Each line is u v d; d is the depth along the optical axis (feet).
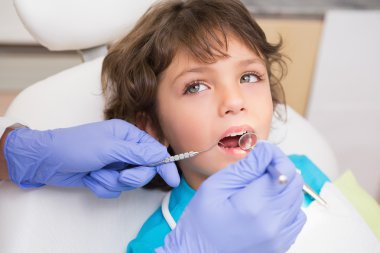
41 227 2.45
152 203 3.01
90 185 2.57
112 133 2.55
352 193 3.40
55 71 6.01
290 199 2.05
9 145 2.49
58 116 2.93
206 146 2.46
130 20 3.20
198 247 2.10
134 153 2.43
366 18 5.19
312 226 2.60
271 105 2.63
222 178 2.09
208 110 2.43
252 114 2.48
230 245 2.07
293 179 2.07
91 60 3.34
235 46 2.50
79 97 3.02
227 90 2.42
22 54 5.77
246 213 1.99
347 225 2.67
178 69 2.51
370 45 5.32
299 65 5.48
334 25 5.20
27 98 2.99
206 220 2.06
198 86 2.50
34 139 2.47
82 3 2.96
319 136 3.64
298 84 5.62
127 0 3.14
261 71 2.62
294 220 2.19
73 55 6.00
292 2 5.50
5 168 2.54
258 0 5.53
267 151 2.05
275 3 5.42
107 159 2.44
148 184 2.97
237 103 2.36
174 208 2.78
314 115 5.73
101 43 3.27
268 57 3.07
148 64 2.68
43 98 2.98
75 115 2.96
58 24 2.97
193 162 2.57
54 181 2.54
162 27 2.65
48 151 2.44
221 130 2.39
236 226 2.03
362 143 5.92
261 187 2.01
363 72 5.46
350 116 5.74
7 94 5.83
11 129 2.61
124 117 2.93
